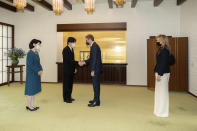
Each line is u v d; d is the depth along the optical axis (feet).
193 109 10.76
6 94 14.71
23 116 9.41
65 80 12.05
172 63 9.48
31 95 9.97
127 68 19.38
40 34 21.07
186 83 16.03
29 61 9.82
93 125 8.21
